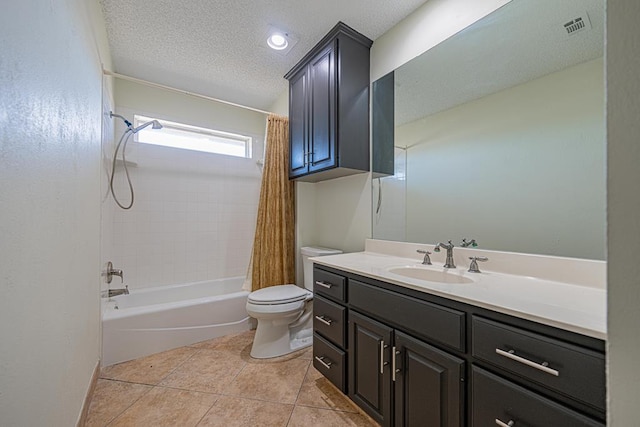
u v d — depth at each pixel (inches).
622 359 14.0
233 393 62.9
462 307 37.8
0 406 24.3
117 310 79.4
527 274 48.9
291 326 86.9
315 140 84.0
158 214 105.6
